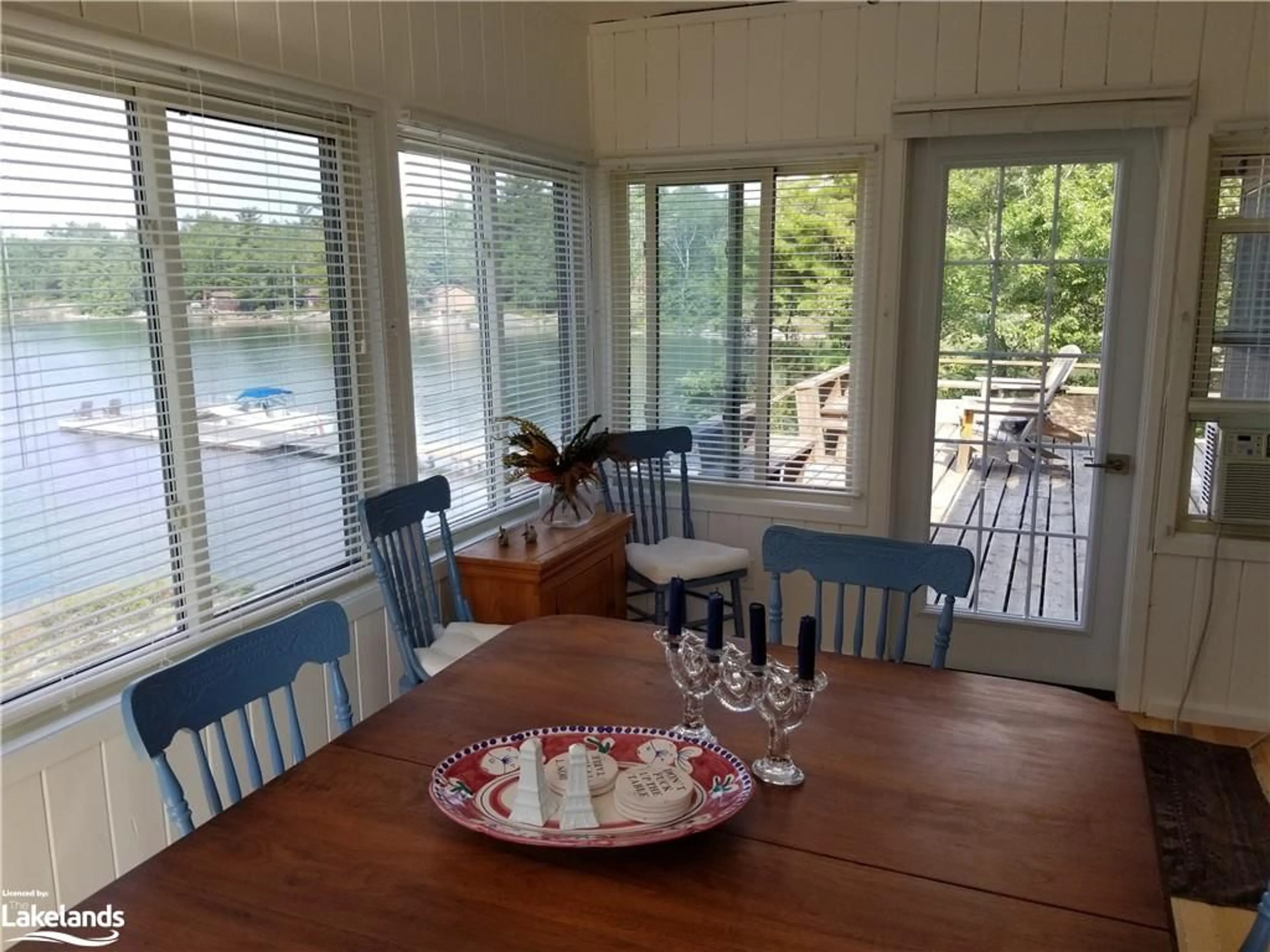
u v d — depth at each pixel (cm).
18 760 175
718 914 112
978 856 124
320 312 254
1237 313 307
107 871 193
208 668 150
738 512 383
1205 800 278
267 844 126
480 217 317
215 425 221
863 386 358
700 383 387
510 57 322
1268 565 313
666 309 387
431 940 108
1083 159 322
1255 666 321
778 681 142
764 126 353
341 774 145
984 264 341
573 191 375
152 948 107
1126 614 333
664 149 369
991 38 317
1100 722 163
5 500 175
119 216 194
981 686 178
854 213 350
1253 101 294
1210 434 317
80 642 192
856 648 212
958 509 361
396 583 259
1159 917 112
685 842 127
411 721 163
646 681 180
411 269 286
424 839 128
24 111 174
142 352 202
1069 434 341
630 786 133
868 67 334
